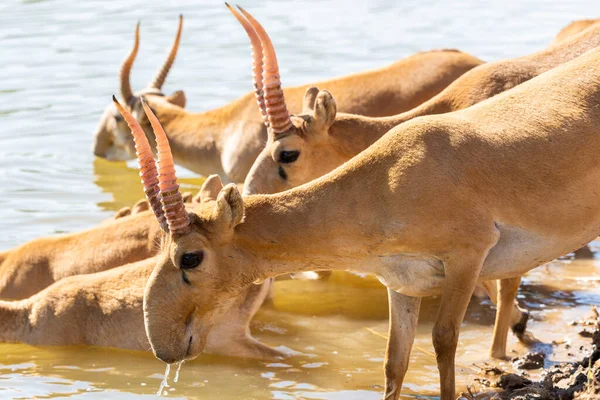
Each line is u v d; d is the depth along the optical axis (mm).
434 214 13164
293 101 22969
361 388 15867
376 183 13445
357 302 19750
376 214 13383
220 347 17219
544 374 15297
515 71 18406
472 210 13219
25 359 17438
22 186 26109
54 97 32625
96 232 19672
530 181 13414
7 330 18281
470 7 43719
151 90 27797
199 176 27484
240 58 36188
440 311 13414
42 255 19734
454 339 13398
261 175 17938
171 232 13414
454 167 13266
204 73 34375
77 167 27859
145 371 16797
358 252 13648
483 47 35781
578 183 13562
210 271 13523
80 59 36438
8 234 22469
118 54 36938
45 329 18016
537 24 39438
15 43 38844
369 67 33531
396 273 13758
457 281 13320
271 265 13797
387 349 14516
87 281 18203
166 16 43188
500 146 13453
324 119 17609
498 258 13734
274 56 17578
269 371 16656
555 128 13586
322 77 32406
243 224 13664
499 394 14961
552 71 14312
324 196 13648
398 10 43625
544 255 13852
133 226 19453
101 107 31609
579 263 20875
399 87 22438
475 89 18156
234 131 24938
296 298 20047
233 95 31641
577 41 19031
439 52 22844
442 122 13633
